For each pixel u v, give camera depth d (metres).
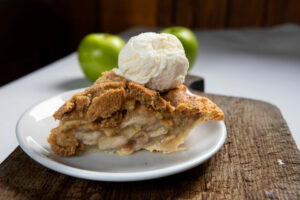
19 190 0.29
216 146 0.32
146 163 0.33
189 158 0.33
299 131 0.42
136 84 0.34
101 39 0.51
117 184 0.30
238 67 0.65
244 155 0.34
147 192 0.30
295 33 0.87
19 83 0.55
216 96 0.47
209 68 0.64
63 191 0.29
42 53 0.87
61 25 0.96
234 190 0.30
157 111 0.34
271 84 0.57
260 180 0.31
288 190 0.30
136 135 0.35
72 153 0.33
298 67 0.65
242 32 0.90
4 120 0.43
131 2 0.94
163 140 0.35
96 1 0.94
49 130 0.35
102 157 0.34
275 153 0.35
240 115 0.42
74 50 1.01
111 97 0.33
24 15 0.78
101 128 0.34
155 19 0.96
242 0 0.90
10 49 0.74
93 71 0.52
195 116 0.35
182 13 0.94
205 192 0.30
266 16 0.92
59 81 0.56
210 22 0.94
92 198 0.29
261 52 0.74
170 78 0.34
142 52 0.34
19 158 0.33
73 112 0.33
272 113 0.42
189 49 0.53
